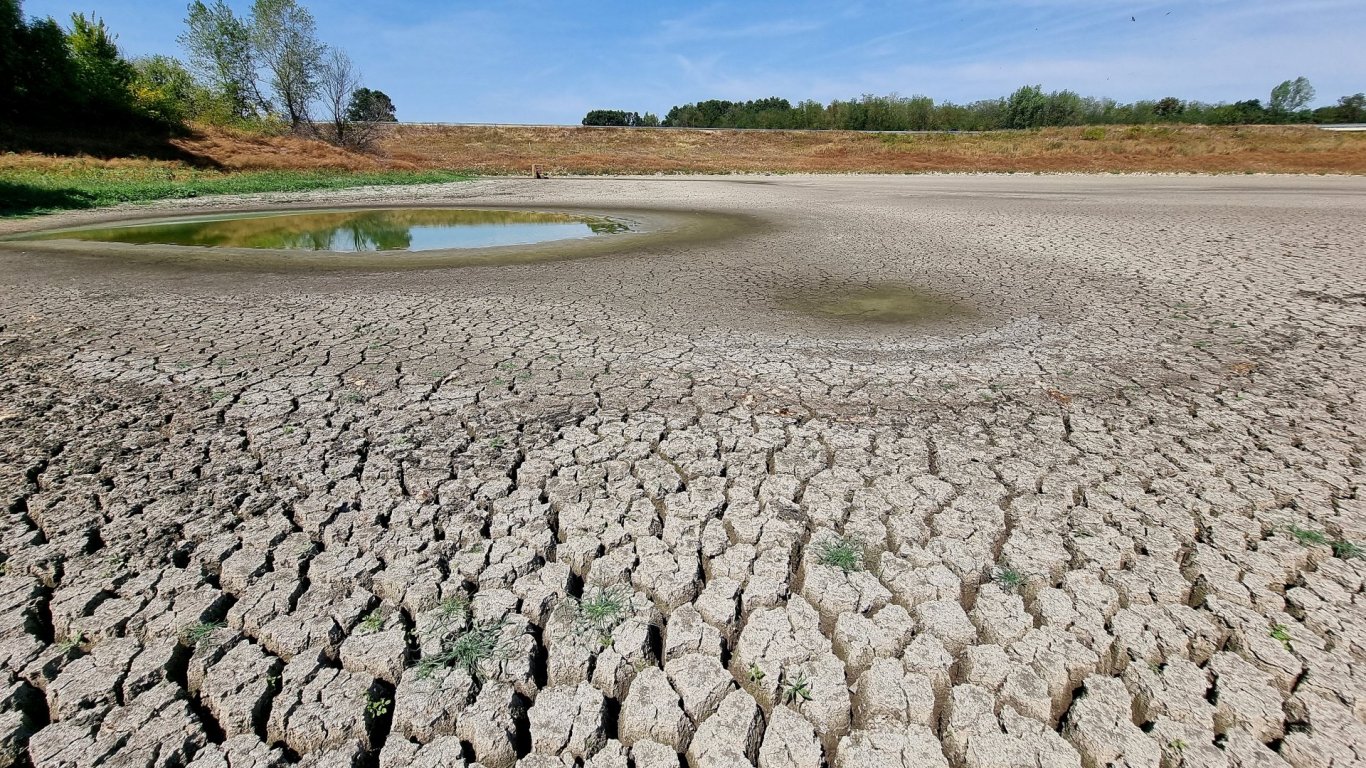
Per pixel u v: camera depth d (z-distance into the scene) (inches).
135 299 243.1
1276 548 99.0
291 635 82.0
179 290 259.8
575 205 642.2
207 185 761.0
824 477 117.1
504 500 109.5
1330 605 88.0
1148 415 143.0
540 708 73.2
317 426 135.5
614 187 869.8
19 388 154.2
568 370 167.8
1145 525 104.3
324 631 82.7
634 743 70.7
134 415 140.1
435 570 93.0
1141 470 120.4
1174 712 73.9
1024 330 204.5
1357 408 146.1
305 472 117.7
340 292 257.3
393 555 96.2
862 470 119.6
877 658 80.3
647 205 635.5
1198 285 260.5
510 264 324.2
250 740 70.0
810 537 101.7
